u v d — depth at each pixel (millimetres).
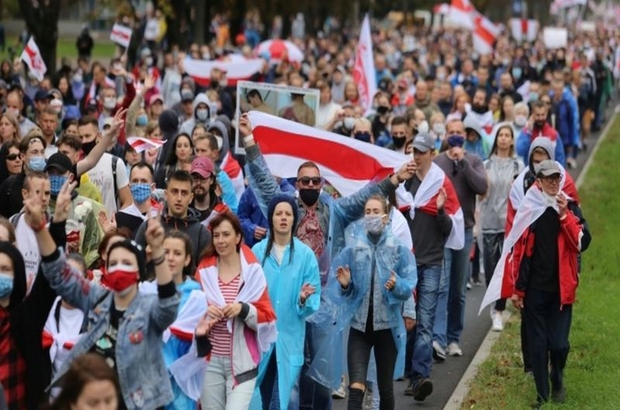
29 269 20312
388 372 21781
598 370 26812
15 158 25828
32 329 17234
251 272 19766
